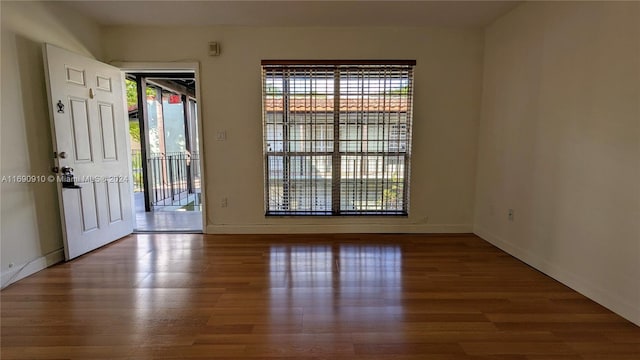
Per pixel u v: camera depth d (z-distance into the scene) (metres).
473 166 3.88
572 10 2.42
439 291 2.43
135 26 3.57
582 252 2.37
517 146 3.11
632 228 2.01
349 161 3.87
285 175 3.89
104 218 3.44
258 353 1.72
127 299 2.29
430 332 1.91
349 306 2.21
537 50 2.81
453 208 3.94
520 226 3.08
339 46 3.67
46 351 1.73
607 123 2.15
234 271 2.79
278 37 3.65
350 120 3.79
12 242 2.55
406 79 3.73
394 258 3.11
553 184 2.65
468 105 3.78
